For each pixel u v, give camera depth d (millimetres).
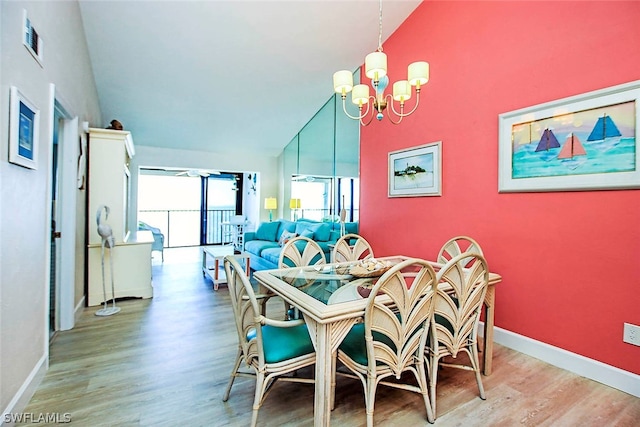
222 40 3592
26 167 1747
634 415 1744
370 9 3301
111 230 3318
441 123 3107
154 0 2994
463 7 2908
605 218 2047
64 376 2051
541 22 2354
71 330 2809
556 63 2266
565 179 2213
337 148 5000
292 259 2602
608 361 2035
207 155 6754
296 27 3477
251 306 1562
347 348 1729
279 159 7316
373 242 3961
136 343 2562
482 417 1716
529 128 2404
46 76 2068
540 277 2377
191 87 4461
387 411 1763
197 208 9188
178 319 3105
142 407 1757
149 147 6242
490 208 2695
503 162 2578
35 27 1862
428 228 3244
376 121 3918
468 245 2861
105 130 3498
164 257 6863
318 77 4508
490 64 2689
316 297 1675
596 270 2092
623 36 1955
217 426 1621
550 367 2260
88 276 3434
